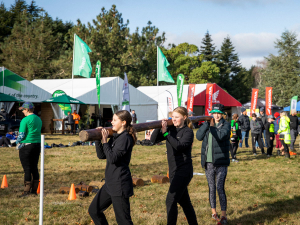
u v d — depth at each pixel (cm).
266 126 1210
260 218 497
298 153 1316
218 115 477
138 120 2900
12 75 2050
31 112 623
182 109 391
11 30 4481
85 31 4509
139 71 4825
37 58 4172
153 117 3039
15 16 5091
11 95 2044
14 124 1773
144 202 582
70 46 4897
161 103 3128
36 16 5391
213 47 6894
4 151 1287
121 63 4553
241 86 6869
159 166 977
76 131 2344
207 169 482
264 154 1273
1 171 873
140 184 714
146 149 1416
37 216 499
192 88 2427
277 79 5403
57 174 841
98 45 4594
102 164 1005
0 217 491
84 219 486
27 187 620
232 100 3491
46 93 2253
